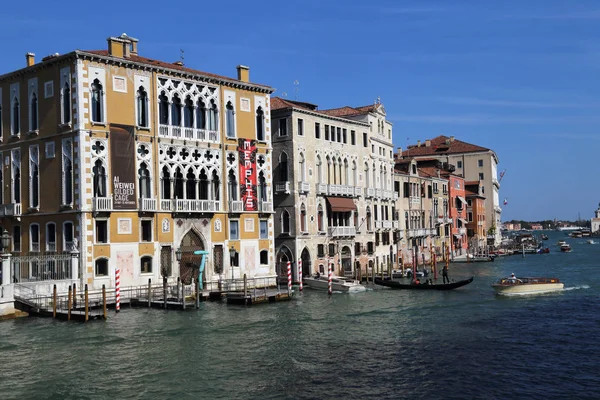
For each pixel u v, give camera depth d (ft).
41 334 88.07
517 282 134.82
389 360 75.41
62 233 115.55
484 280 173.78
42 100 119.75
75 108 113.50
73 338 85.87
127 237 117.60
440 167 274.36
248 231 140.77
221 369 71.41
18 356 76.38
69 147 114.93
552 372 70.18
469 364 73.51
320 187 164.45
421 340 86.48
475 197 305.53
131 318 100.48
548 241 596.29
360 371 70.69
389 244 202.28
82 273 110.83
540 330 93.15
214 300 123.13
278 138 159.53
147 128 121.80
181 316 103.30
